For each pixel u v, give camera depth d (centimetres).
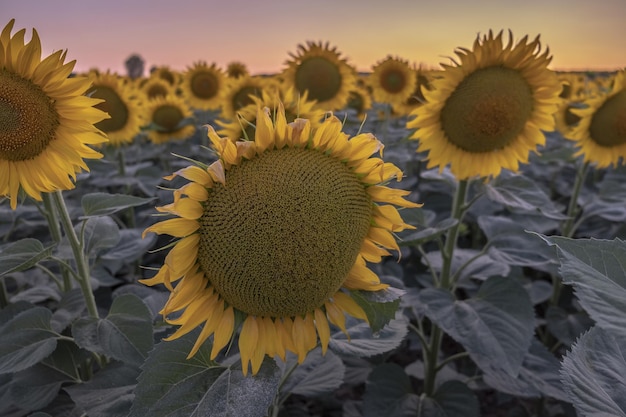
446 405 348
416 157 706
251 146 175
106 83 583
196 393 179
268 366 188
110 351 247
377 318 205
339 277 185
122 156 640
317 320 197
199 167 175
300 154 183
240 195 171
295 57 697
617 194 476
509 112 339
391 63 816
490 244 355
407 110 855
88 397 239
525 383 338
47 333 272
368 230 205
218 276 175
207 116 1073
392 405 348
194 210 169
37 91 245
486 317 289
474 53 333
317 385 290
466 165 361
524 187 353
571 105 740
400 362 552
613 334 104
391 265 485
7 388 291
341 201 179
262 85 724
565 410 409
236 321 190
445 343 573
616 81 469
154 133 866
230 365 193
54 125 253
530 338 277
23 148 249
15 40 237
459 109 344
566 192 725
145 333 256
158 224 166
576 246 118
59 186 262
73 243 278
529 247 345
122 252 354
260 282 172
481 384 443
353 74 720
